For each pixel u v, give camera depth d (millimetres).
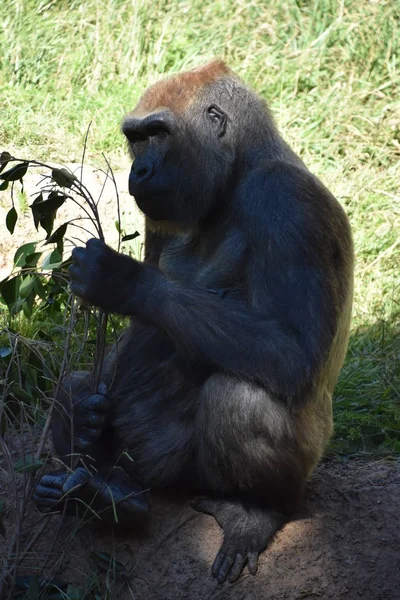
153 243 8320
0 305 10805
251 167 7684
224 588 7332
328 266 7125
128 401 7855
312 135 14719
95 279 6863
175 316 6910
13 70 16250
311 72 15930
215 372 7152
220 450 7102
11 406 8711
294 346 6922
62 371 7531
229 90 7777
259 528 7418
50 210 7727
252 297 7273
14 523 7820
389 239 12750
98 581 7402
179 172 7574
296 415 7262
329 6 16969
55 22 17078
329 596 7402
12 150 13711
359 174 14047
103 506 7375
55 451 7676
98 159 13969
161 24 17109
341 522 7707
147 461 7633
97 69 16156
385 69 16078
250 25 16984
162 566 7512
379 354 10508
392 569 7469
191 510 7715
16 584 7410
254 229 7270
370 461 8633
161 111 7574
